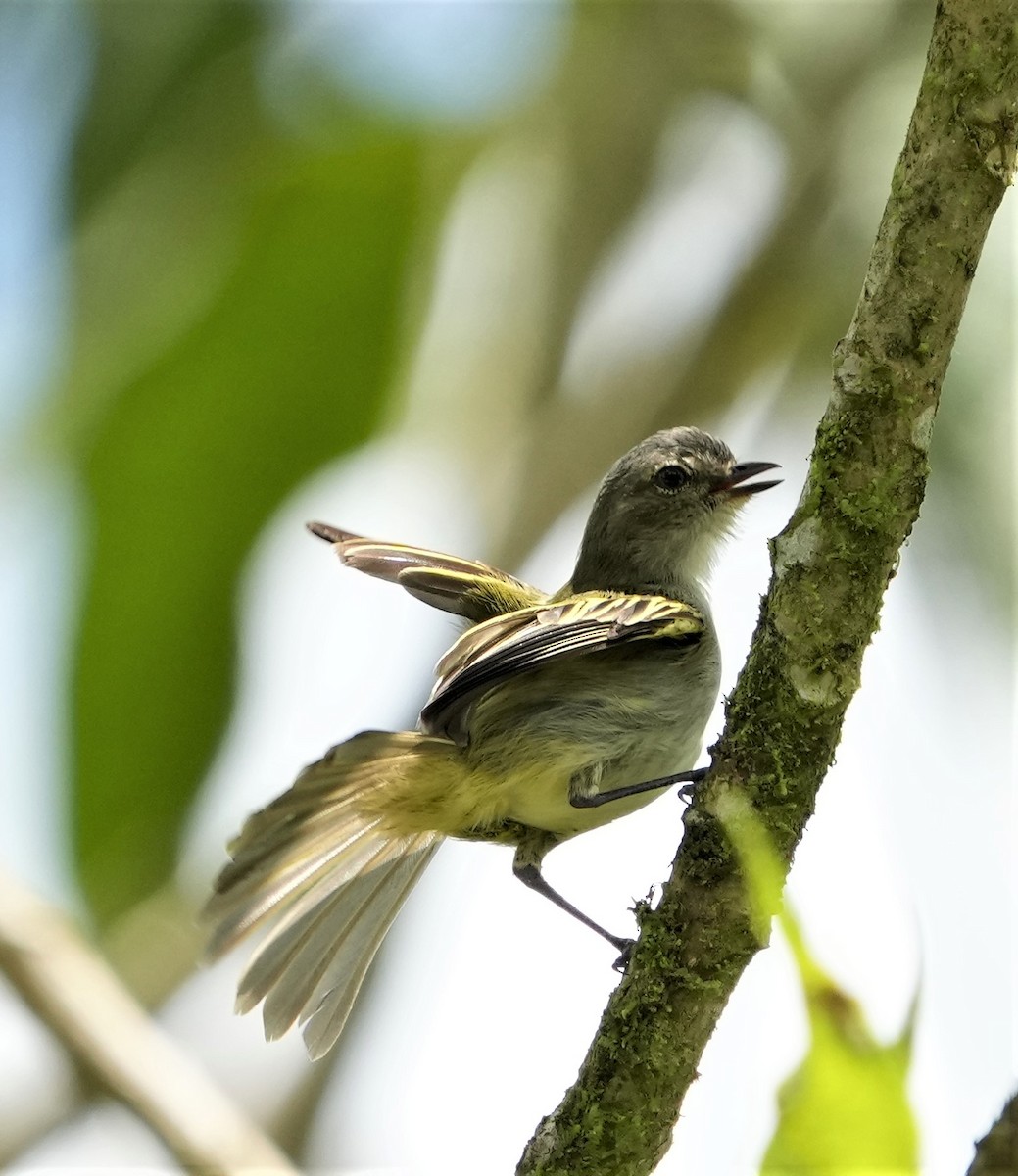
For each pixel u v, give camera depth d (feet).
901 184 21.91
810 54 36.96
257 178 33.60
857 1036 14.02
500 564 38.91
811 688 22.94
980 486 30.94
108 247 33.27
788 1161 14.02
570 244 38.83
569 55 37.63
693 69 37.52
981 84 21.21
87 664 32.71
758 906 14.97
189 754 32.91
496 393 39.27
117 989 31.24
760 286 37.60
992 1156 15.29
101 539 32.73
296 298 33.45
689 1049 23.84
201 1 34.27
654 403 38.78
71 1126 32.22
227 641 33.01
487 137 35.83
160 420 32.81
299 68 34.12
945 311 21.94
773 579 23.26
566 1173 24.25
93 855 32.71
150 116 34.04
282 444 33.24
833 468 22.59
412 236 33.78
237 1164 29.71
